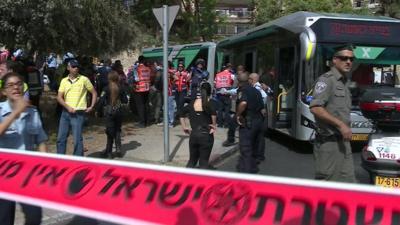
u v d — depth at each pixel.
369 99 6.47
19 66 8.60
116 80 10.10
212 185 3.67
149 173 4.03
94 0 14.51
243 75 8.70
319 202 3.16
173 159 10.16
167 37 9.84
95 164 4.38
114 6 16.31
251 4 56.41
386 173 6.37
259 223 3.31
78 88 8.71
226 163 10.46
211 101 8.02
